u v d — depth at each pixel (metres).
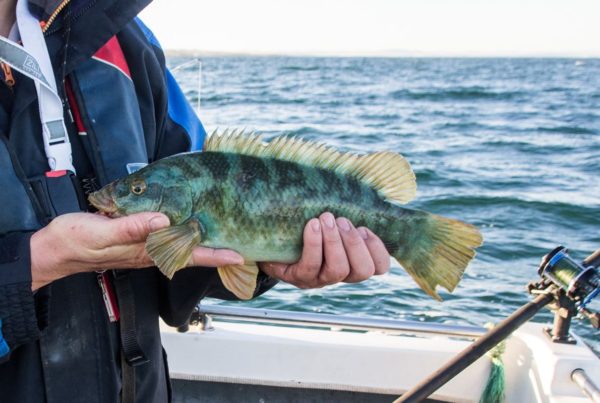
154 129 2.02
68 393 1.66
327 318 3.12
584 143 19.03
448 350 3.12
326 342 3.14
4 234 1.55
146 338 1.90
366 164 2.09
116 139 1.82
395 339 3.24
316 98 37.25
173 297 2.00
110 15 1.77
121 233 1.53
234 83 54.44
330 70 86.00
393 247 2.11
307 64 113.06
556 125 24.30
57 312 1.65
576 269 2.33
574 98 39.69
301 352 3.15
